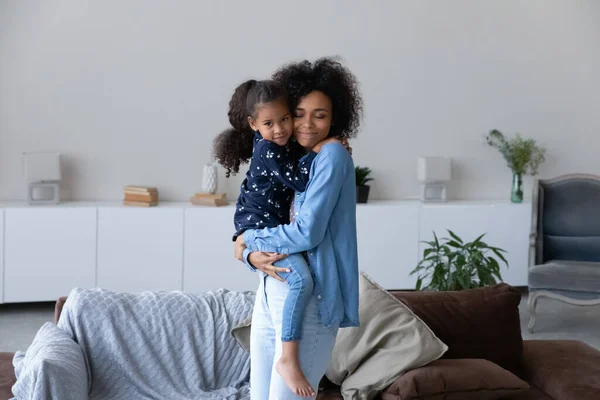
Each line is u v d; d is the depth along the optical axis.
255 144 2.46
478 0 7.06
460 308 3.48
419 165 6.93
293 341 2.29
